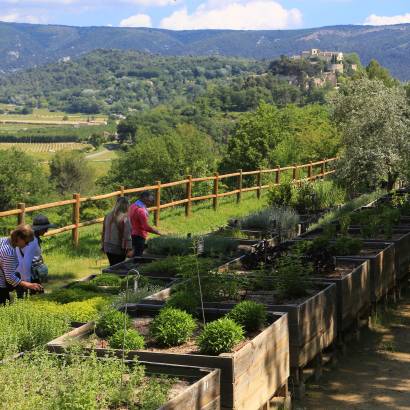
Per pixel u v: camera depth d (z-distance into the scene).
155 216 19.06
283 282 8.55
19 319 6.71
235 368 5.79
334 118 26.97
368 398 7.32
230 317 6.92
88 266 13.70
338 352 8.85
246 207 23.64
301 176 29.50
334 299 8.62
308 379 7.93
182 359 5.94
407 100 25.33
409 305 11.81
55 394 4.86
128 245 11.24
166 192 38.25
